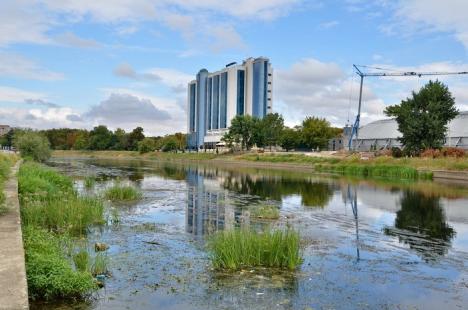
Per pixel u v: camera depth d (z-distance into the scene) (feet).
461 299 28.91
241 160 290.35
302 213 64.59
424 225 56.39
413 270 35.37
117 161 306.96
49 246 33.81
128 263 35.06
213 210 66.23
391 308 27.14
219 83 498.69
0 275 23.94
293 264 34.42
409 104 204.54
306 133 336.08
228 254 34.40
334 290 29.96
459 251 42.29
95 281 29.27
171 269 33.71
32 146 217.56
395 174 154.92
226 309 26.25
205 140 525.34
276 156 270.26
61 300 26.73
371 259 38.45
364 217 62.23
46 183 75.25
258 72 453.17
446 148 193.36
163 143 455.63
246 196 86.38
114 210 58.80
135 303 26.71
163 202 74.74
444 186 115.24
